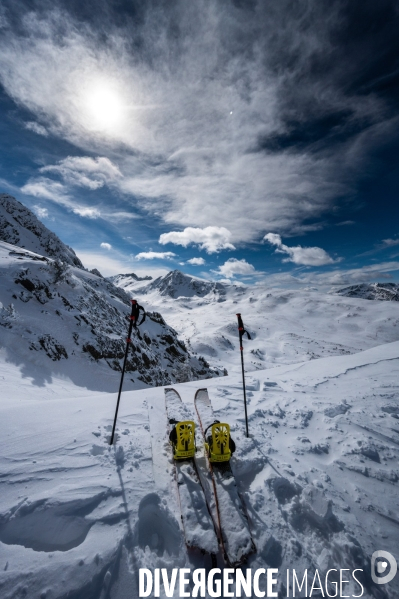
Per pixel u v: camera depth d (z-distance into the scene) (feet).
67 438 13.76
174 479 11.16
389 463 13.21
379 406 20.26
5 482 10.36
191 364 145.07
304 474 11.94
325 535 9.29
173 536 9.09
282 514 9.77
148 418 16.84
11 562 7.47
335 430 16.31
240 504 9.59
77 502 9.50
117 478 10.95
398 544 8.95
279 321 567.18
